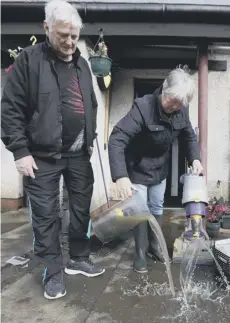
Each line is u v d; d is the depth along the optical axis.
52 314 2.04
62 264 2.62
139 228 2.70
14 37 4.33
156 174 2.73
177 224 4.43
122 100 5.62
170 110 2.41
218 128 5.61
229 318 2.01
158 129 2.47
